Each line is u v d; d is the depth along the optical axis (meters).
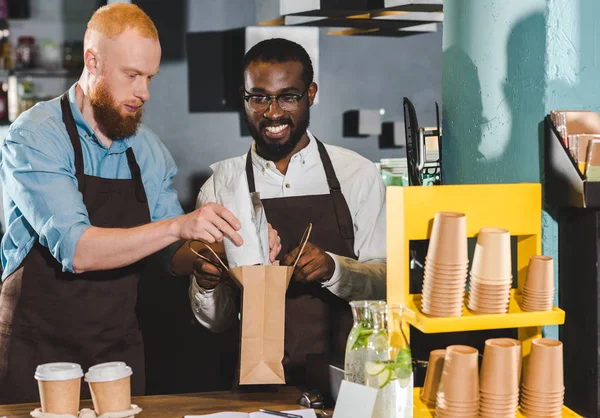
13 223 2.59
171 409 1.97
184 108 4.72
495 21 2.14
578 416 1.82
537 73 1.99
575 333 1.93
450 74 2.38
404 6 2.51
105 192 2.64
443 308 1.76
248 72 2.85
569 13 1.96
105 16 2.48
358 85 5.01
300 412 1.91
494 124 2.17
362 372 1.71
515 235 1.95
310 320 2.75
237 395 2.10
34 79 5.38
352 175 3.01
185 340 4.59
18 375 2.59
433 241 1.78
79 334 2.62
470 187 1.89
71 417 1.73
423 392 1.89
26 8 5.36
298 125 2.87
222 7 4.70
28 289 2.59
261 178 2.96
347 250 2.90
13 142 2.47
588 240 1.87
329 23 2.82
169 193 2.86
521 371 1.93
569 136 1.88
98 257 2.32
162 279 4.54
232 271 1.90
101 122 2.54
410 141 2.17
